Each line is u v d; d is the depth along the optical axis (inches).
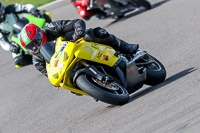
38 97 1146.0
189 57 981.8
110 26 1625.2
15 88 1307.8
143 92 857.5
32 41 772.6
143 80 838.5
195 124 557.9
